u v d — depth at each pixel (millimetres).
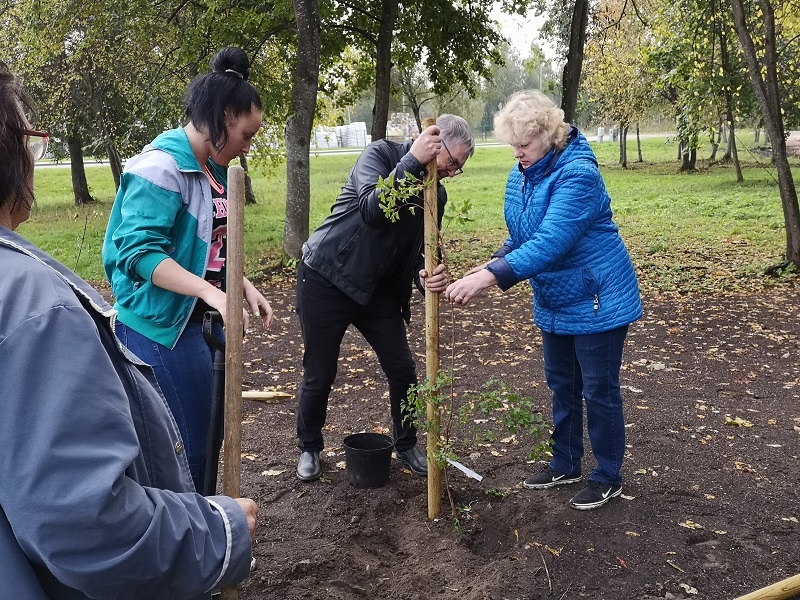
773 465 4043
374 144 3533
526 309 8500
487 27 14117
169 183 2479
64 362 1131
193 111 2559
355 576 3049
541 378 5777
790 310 7980
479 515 3514
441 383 3258
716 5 11508
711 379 5656
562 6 15688
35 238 15727
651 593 2871
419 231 3580
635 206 19391
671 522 3404
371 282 3559
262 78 12641
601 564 3062
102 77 16797
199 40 11883
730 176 26812
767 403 5078
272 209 20844
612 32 17719
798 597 2801
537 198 3346
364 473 3785
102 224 18047
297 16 10703
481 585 2906
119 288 2588
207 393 2670
